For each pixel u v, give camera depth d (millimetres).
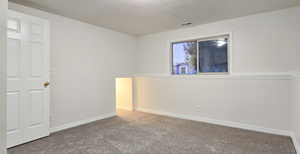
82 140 2559
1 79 647
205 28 3539
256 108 2982
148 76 4492
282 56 2771
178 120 3680
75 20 3279
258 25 2971
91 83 3594
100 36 3777
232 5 2588
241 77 3121
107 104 3955
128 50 4512
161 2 2469
